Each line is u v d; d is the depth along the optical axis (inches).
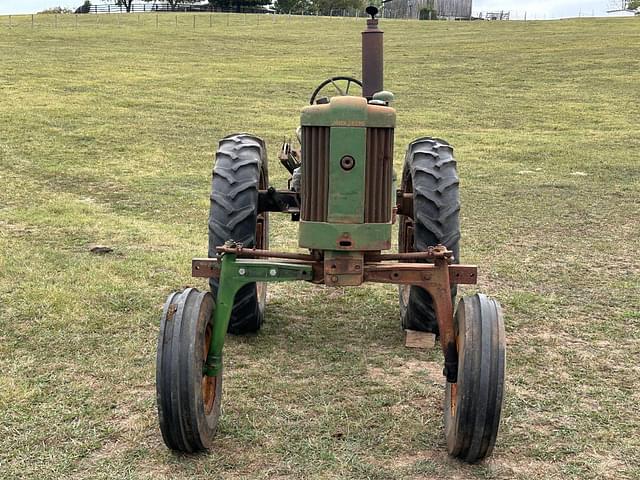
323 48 1542.8
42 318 224.2
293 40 1722.4
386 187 157.1
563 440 161.0
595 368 198.8
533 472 148.6
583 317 237.9
